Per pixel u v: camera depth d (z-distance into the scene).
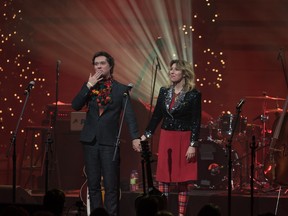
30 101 24.80
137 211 8.67
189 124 13.22
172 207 15.12
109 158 12.59
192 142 13.02
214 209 8.52
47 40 25.16
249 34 25.55
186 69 13.24
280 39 25.38
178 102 13.17
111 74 12.96
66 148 17.95
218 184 17.41
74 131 17.94
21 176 20.61
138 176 17.95
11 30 24.30
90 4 25.06
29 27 24.88
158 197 9.77
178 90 13.34
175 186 15.47
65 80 25.50
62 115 18.06
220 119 17.83
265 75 25.62
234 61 25.66
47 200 9.26
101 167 12.73
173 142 13.23
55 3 25.11
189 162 13.12
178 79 13.27
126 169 17.97
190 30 24.30
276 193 16.20
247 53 25.66
